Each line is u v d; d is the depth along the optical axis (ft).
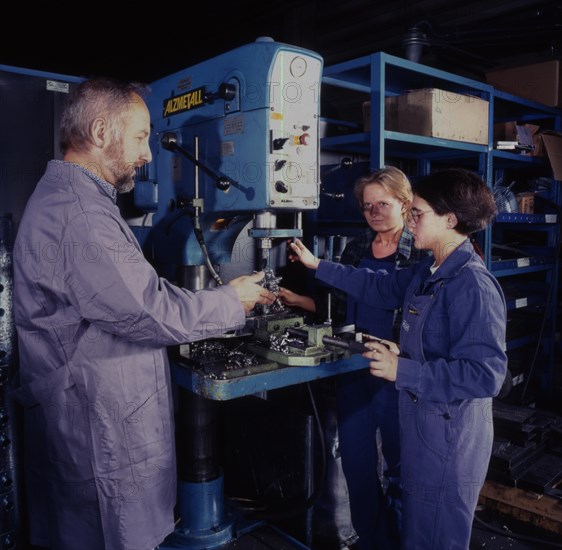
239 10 14.34
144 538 4.51
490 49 12.83
